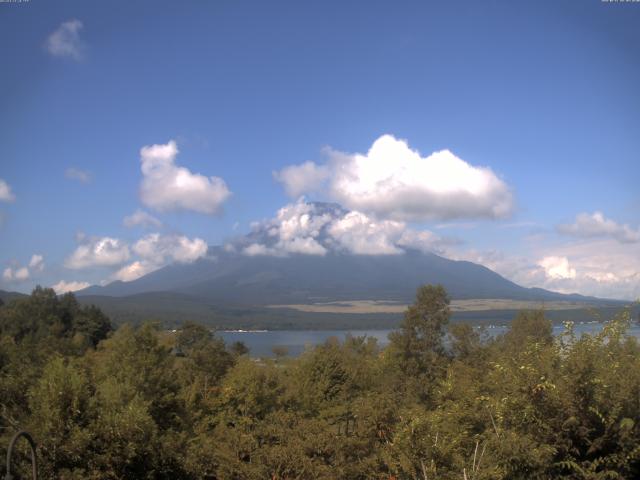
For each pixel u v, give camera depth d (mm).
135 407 15312
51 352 28172
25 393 16578
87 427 14492
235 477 18906
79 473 13477
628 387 8773
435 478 9562
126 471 15000
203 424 27203
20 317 80875
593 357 9016
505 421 9344
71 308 94562
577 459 8914
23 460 13336
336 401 31766
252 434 20469
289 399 30516
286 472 18516
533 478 8461
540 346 9859
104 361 27578
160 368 27422
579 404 8789
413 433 10109
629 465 8711
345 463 19047
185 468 16781
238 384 29125
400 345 46469
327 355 35031
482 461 9289
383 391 33500
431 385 37938
